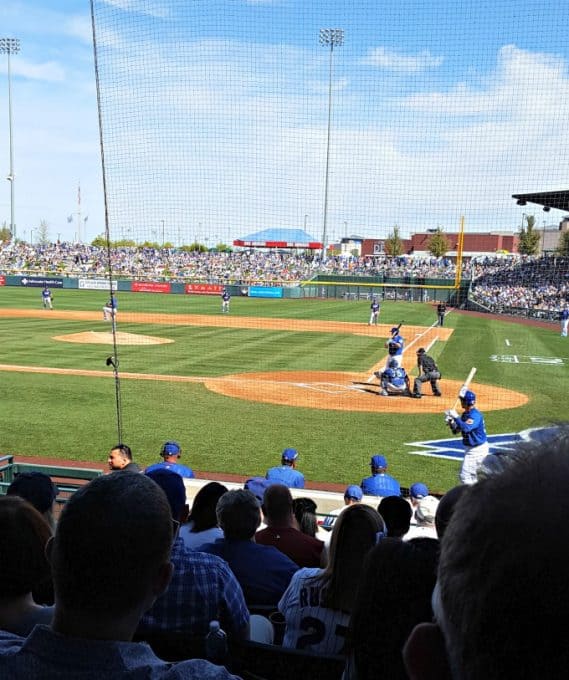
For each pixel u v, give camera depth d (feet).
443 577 3.33
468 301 167.43
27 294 189.16
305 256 208.23
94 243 300.81
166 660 8.80
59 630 5.90
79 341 96.12
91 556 5.69
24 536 8.48
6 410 55.26
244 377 71.61
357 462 43.83
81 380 67.82
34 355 82.89
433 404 60.90
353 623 6.73
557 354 93.09
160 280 204.95
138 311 145.38
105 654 5.65
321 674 8.13
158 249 206.18
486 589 2.98
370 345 98.89
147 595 6.15
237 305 166.81
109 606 5.80
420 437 49.88
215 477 40.47
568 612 2.82
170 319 130.41
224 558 15.25
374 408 58.90
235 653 8.43
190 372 73.87
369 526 11.12
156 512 6.18
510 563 2.91
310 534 22.66
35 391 62.34
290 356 86.89
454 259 217.77
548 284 147.95
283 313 148.05
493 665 2.99
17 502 8.92
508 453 3.36
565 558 2.83
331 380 71.10
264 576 14.92
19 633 8.37
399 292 189.88
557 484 2.98
